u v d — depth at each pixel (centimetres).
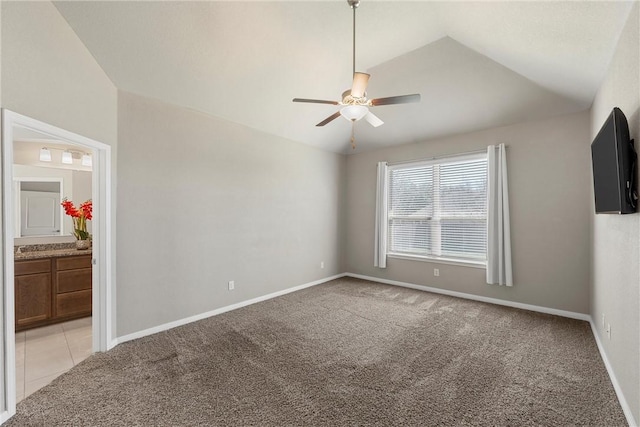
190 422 173
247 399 194
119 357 250
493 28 241
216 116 358
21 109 186
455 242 442
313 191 504
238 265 385
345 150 557
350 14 260
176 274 321
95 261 261
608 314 233
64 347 273
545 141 360
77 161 379
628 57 173
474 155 418
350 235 570
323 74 347
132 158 286
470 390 204
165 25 244
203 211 345
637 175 163
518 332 303
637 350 162
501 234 384
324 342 281
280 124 417
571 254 344
